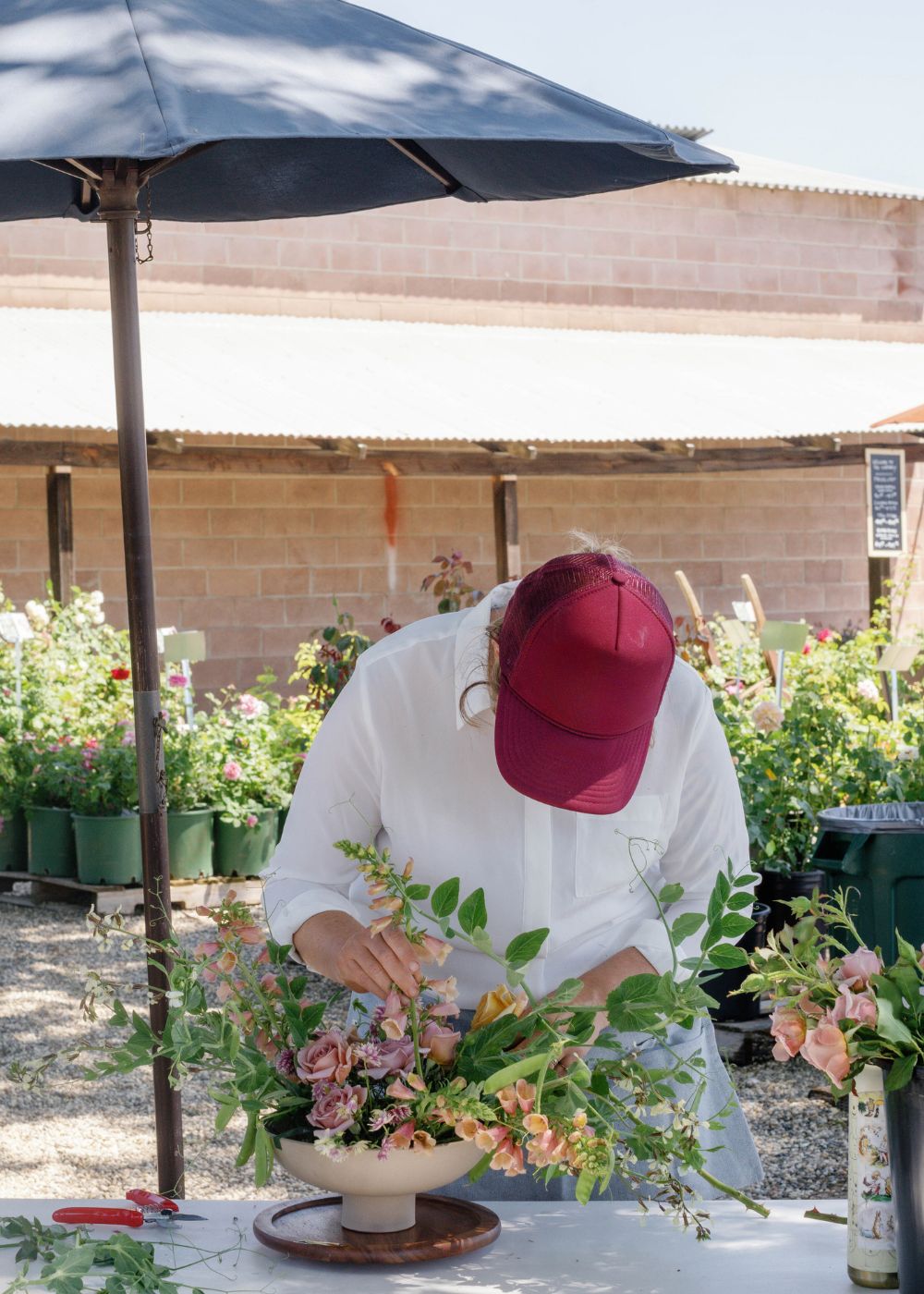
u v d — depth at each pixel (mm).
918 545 16031
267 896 2074
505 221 14648
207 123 1974
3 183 3244
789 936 1745
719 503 15164
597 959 2113
